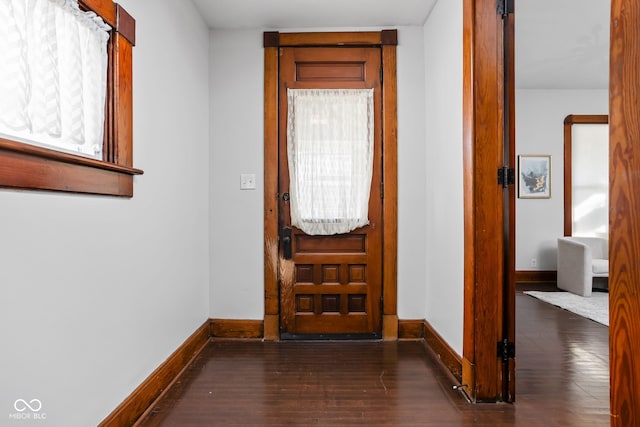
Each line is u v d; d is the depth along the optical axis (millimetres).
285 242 2896
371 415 1787
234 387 2074
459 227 2141
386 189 2879
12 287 1041
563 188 5328
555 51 3951
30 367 1103
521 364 2424
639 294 798
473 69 1905
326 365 2387
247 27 2879
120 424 1562
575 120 5262
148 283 1863
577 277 4531
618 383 855
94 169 1388
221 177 2898
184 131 2369
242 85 2895
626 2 820
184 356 2328
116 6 1536
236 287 2908
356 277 2922
